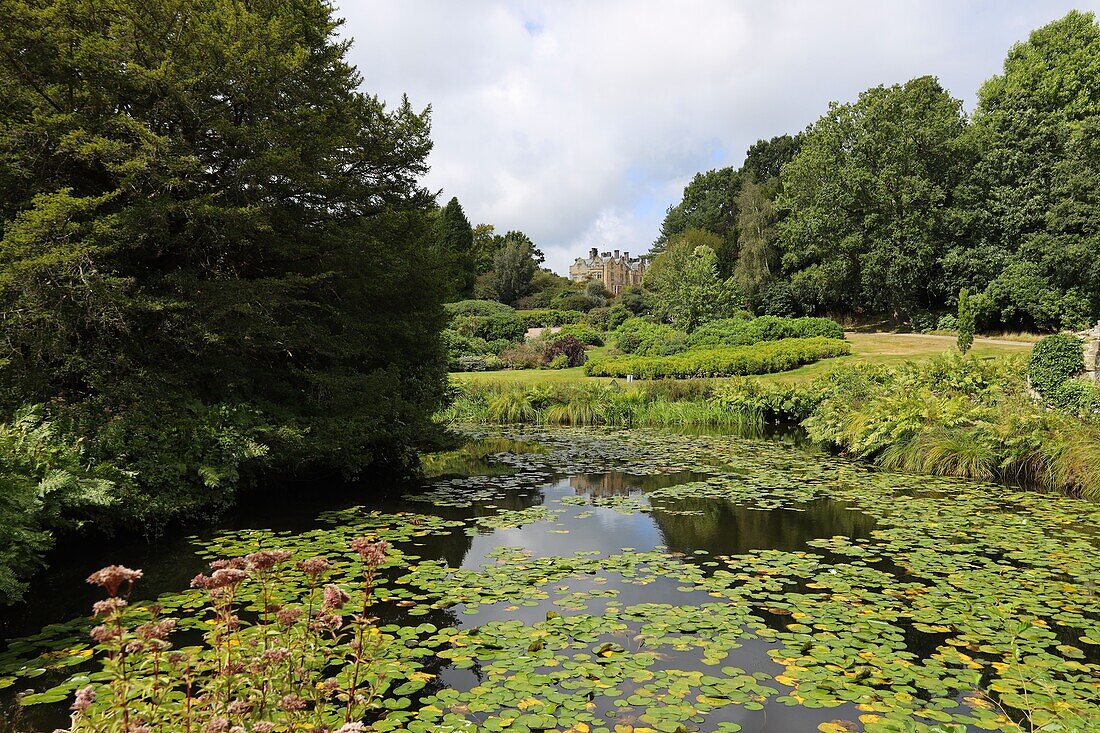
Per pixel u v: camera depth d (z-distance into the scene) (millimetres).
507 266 58344
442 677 3445
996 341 27031
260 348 7934
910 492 8633
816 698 3188
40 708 3127
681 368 23141
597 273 88625
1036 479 9055
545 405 19234
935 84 34312
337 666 3510
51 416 5938
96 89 6363
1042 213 30156
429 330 9898
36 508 4672
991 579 5082
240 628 3854
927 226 32938
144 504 5895
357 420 8266
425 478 9695
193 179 6730
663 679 3383
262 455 7062
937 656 3709
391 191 9523
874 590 4844
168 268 7492
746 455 12070
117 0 6324
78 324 6375
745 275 40344
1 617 4312
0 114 6176
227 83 6828
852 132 36000
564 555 5773
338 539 6145
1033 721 2996
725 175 63375
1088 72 30641
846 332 36156
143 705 2443
